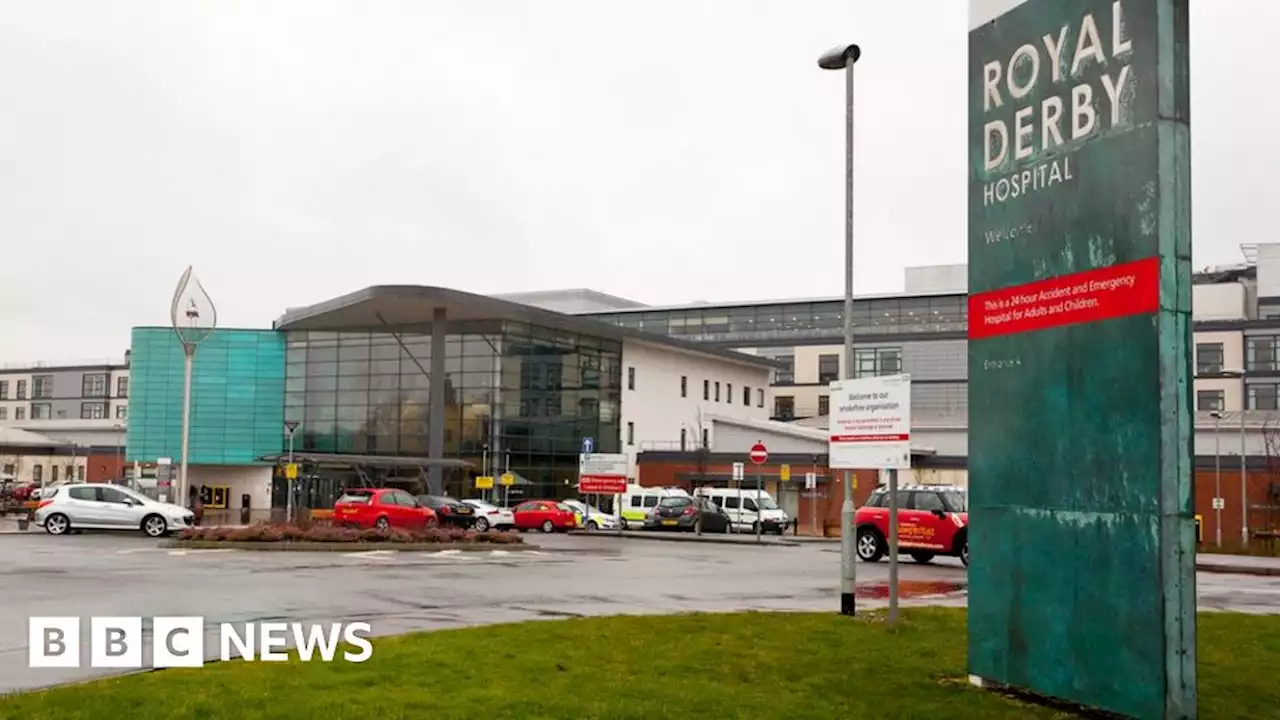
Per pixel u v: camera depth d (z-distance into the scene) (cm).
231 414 6481
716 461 6284
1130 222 895
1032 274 998
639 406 6625
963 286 8912
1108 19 924
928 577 2330
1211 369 8319
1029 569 985
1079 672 923
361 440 6191
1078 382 940
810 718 877
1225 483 5316
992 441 1042
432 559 2650
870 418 1465
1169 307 865
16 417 12531
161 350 6588
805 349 8788
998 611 1020
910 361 8438
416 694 916
